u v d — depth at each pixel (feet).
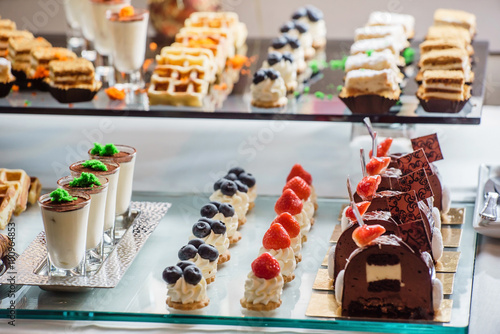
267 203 4.73
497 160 5.04
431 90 4.94
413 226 3.89
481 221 4.38
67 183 4.10
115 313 3.90
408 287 3.84
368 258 3.83
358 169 4.99
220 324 3.88
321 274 4.14
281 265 4.09
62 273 4.02
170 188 4.83
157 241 4.41
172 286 3.92
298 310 3.92
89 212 4.07
